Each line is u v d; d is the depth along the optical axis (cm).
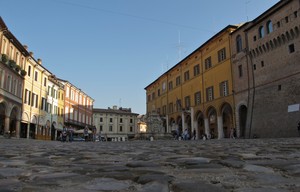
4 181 359
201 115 5925
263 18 4141
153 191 294
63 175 404
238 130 4619
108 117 10306
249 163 520
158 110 8162
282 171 427
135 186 325
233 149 1040
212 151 936
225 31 5050
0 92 3669
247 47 4494
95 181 355
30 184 337
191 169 457
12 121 4319
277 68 3906
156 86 8425
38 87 5228
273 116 3891
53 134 6088
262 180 349
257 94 4247
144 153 894
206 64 5678
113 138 10262
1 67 3691
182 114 6500
